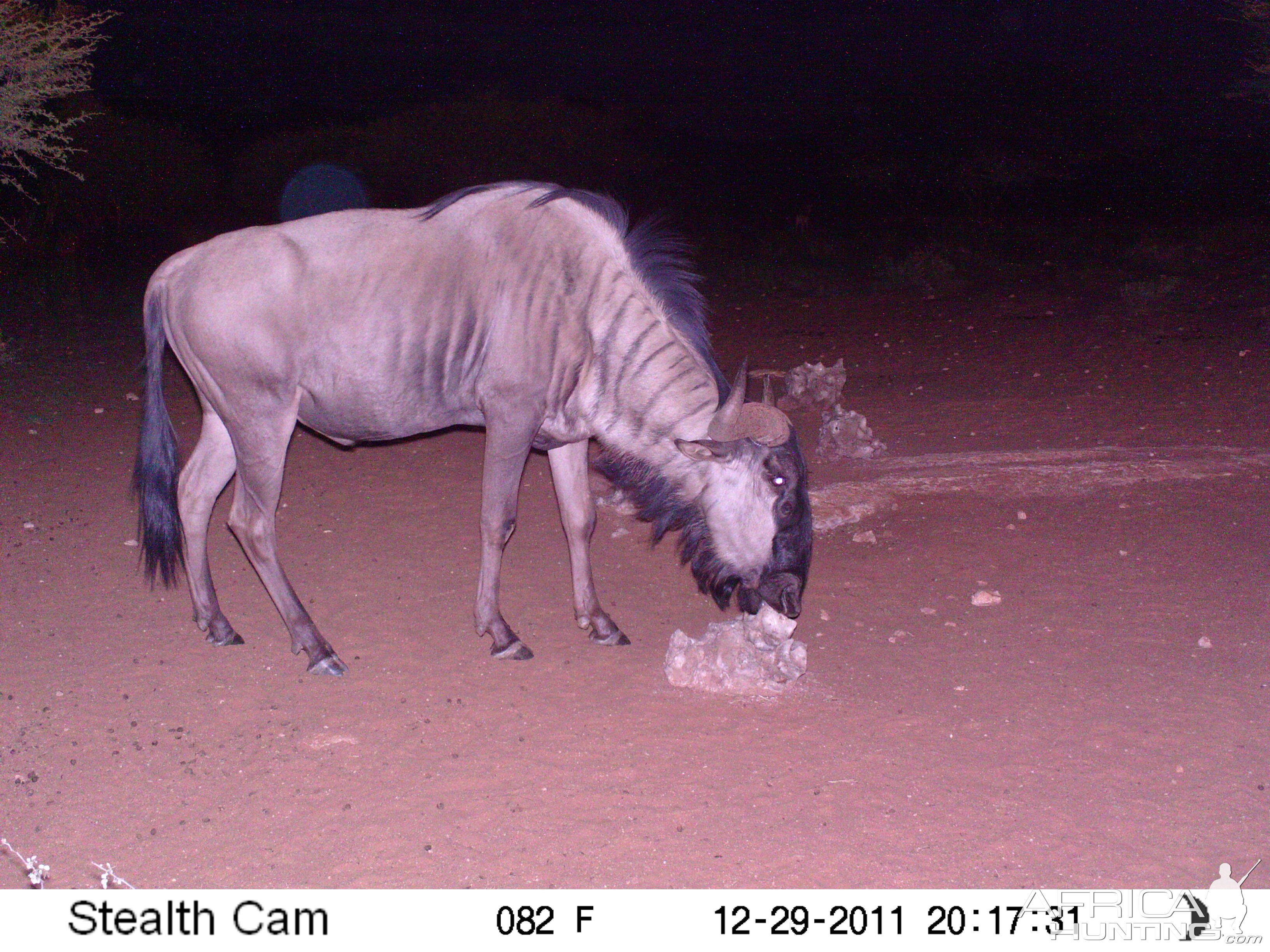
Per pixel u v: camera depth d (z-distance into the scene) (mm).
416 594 5578
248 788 4414
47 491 6586
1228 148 25250
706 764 4512
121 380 9172
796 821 4277
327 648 5023
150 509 5117
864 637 5246
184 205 20672
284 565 5828
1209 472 6738
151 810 4316
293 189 22406
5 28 8539
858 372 9695
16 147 8992
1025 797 4359
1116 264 16344
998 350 10523
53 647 5125
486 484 5051
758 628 4902
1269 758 4508
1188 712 4730
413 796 4379
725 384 4996
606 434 5043
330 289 4863
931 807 4324
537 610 5477
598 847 4188
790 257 17625
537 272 4934
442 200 5008
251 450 4957
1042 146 23750
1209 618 5309
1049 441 7371
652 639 5254
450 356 4938
